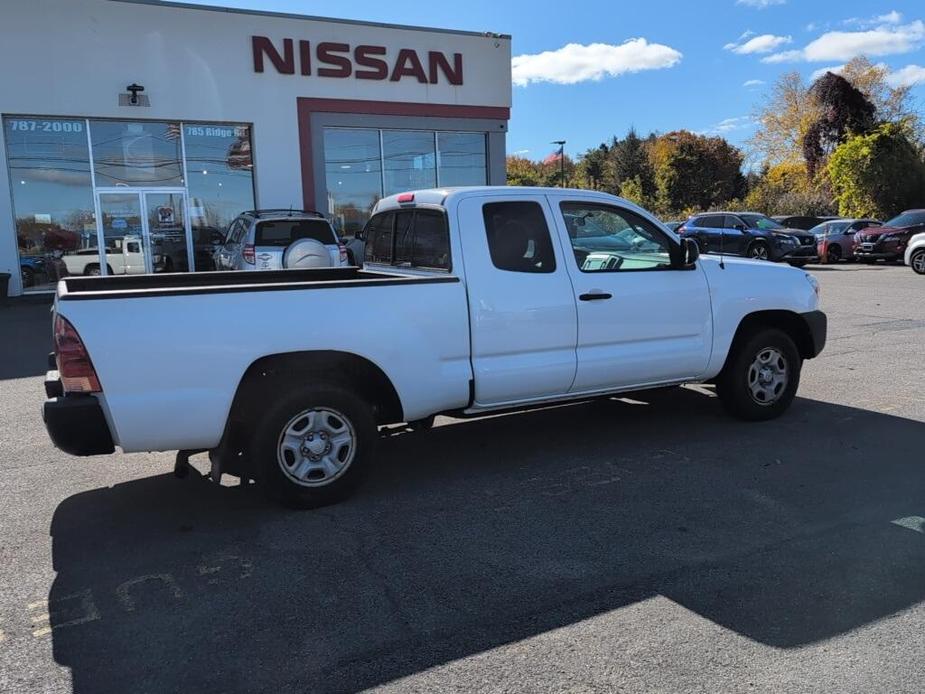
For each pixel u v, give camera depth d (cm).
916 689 271
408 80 1797
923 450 541
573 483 489
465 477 506
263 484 440
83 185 1558
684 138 6153
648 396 718
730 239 2302
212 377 411
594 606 333
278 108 1672
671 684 276
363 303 447
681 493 467
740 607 330
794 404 675
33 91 1475
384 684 279
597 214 541
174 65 1572
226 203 1675
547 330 507
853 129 4356
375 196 1812
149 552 396
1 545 408
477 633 313
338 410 449
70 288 507
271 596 347
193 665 293
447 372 478
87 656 301
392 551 393
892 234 2294
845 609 327
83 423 390
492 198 501
